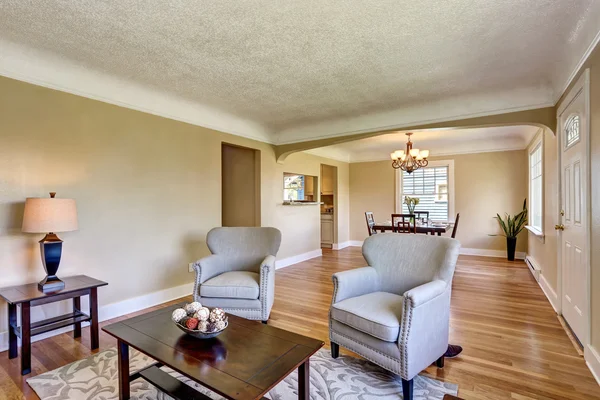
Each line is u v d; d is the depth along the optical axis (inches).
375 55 103.6
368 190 301.6
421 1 75.5
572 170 106.3
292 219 230.7
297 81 125.5
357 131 174.6
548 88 127.0
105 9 79.4
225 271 127.0
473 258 241.0
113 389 77.8
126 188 128.6
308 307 135.9
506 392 75.9
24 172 101.7
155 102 138.3
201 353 62.1
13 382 80.6
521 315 125.7
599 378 79.1
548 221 149.3
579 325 100.0
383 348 75.5
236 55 104.0
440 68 113.1
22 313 84.4
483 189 251.4
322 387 78.4
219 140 169.2
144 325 75.8
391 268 99.2
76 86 113.3
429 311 77.2
